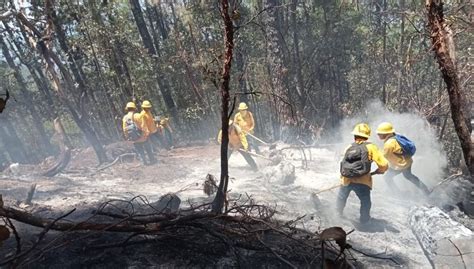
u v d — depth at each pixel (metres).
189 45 19.20
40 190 8.38
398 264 4.97
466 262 4.55
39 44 11.84
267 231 4.96
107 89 21.22
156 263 4.36
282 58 15.28
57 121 11.80
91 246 4.47
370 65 18.11
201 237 4.80
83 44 18.89
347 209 7.02
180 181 9.60
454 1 9.09
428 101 13.59
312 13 17.83
